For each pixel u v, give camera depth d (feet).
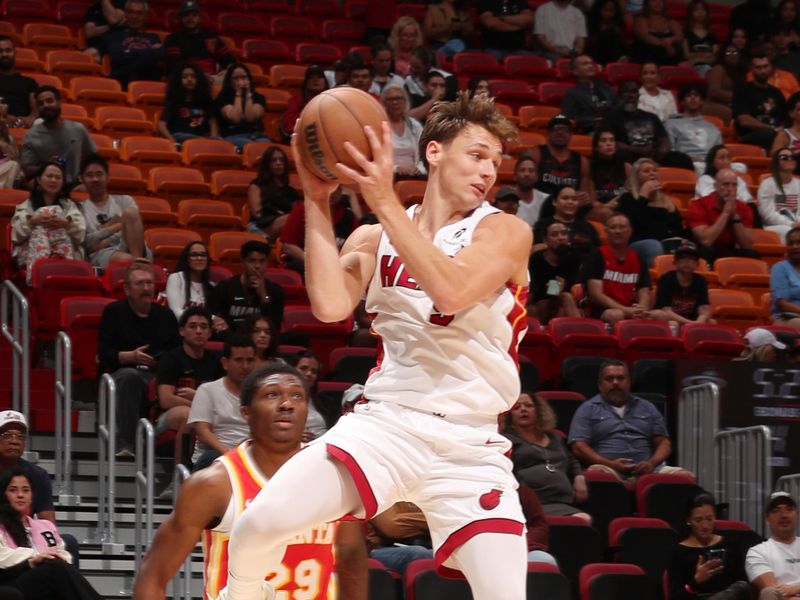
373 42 79.10
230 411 43.37
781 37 93.25
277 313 53.88
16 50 77.41
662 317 59.67
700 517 41.93
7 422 38.47
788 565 41.75
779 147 81.51
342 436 18.10
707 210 69.87
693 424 50.06
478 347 18.37
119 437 47.11
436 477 18.30
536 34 91.40
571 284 60.39
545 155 70.23
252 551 17.93
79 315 50.75
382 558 38.99
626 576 39.63
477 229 18.54
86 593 35.14
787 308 62.28
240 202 67.97
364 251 19.30
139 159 69.36
